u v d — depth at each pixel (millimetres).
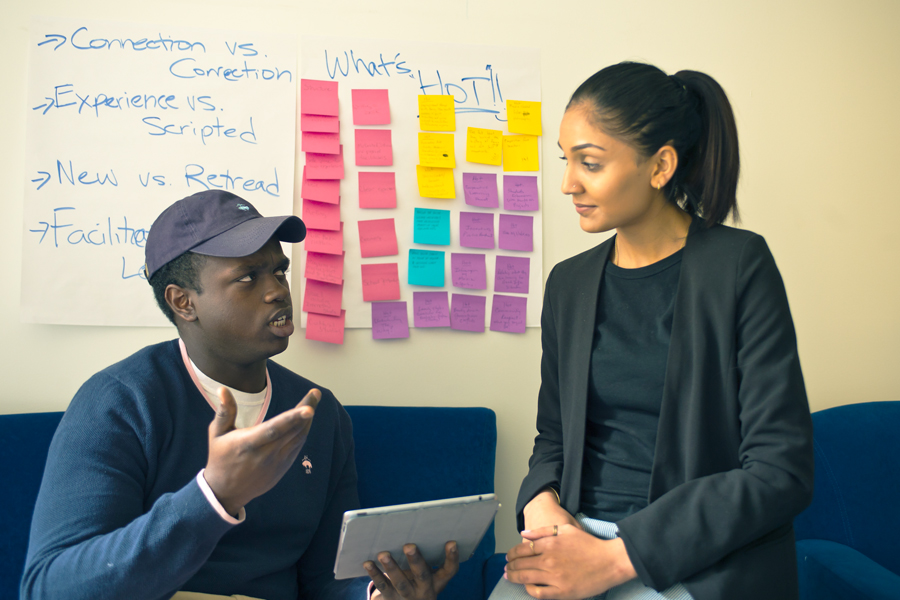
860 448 1408
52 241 1339
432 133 1489
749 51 1633
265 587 958
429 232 1488
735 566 760
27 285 1328
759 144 1633
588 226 891
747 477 757
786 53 1649
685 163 890
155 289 954
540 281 1536
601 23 1571
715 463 830
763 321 806
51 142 1341
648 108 820
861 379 1669
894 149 1696
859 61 1684
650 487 838
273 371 1063
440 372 1503
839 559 1202
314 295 1427
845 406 1482
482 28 1523
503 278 1521
